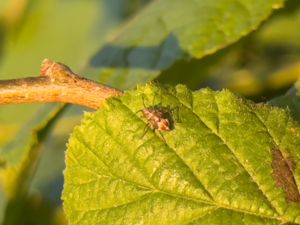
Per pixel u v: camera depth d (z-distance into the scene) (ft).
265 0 0.97
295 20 1.18
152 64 0.98
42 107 1.07
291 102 0.79
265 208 0.72
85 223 0.73
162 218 0.73
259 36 1.18
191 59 0.95
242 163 0.73
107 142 0.74
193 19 0.99
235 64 1.15
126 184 0.73
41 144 1.07
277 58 1.18
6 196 1.13
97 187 0.74
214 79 1.15
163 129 0.73
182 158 0.73
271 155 0.73
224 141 0.73
